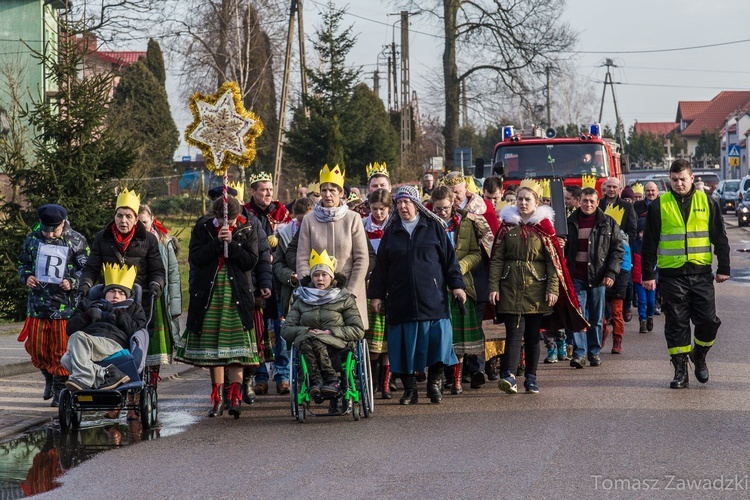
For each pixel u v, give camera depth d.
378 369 21.67
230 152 20.23
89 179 35.66
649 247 21.62
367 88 123.19
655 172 136.88
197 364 19.17
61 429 18.12
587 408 18.83
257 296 20.45
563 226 24.70
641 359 25.77
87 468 15.02
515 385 20.73
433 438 16.55
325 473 14.27
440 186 21.47
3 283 36.12
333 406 18.92
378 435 17.03
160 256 20.62
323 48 102.44
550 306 20.77
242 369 19.73
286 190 109.38
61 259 21.08
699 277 21.23
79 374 17.89
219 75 104.44
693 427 16.67
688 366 23.95
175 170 119.88
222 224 19.22
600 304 25.11
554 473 13.77
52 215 21.09
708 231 21.27
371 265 20.52
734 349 26.61
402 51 120.25
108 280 18.95
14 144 40.69
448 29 92.94
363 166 103.38
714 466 13.92
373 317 20.91
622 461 14.36
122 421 19.27
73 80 36.59
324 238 19.98
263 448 16.22
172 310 20.98
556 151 44.62
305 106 100.88
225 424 18.70
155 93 126.25
